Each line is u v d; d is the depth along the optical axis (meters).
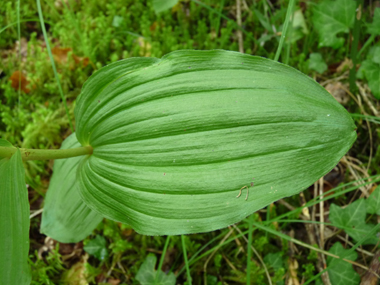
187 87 0.10
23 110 0.20
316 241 0.15
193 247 0.15
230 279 0.15
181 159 0.10
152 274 0.14
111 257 0.16
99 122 0.11
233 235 0.16
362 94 0.18
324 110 0.10
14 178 0.10
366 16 0.20
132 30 0.23
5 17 0.23
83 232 0.14
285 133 0.09
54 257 0.15
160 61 0.11
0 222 0.09
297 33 0.21
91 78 0.11
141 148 0.10
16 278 0.09
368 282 0.13
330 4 0.20
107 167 0.11
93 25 0.23
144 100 0.10
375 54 0.18
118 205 0.11
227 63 0.10
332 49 0.21
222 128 0.10
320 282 0.14
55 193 0.15
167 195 0.10
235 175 0.10
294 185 0.09
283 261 0.15
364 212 0.15
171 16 0.23
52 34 0.23
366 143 0.18
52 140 0.19
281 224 0.16
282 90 0.10
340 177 0.17
